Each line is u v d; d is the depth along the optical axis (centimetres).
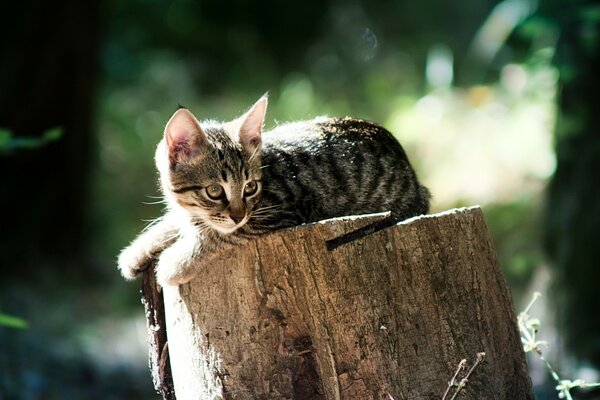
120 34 2509
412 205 705
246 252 550
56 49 1519
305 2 2828
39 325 1292
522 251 1410
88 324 1374
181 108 649
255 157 659
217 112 2269
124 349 1288
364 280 547
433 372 556
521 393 591
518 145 1677
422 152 1848
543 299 1145
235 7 2847
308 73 2620
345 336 547
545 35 1294
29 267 1505
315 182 668
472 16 2473
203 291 567
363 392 549
